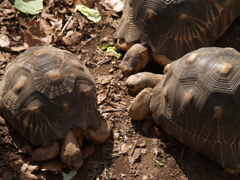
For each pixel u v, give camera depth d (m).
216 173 4.27
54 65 4.11
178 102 4.04
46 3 6.08
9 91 4.14
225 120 3.82
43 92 3.95
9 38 5.48
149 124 4.69
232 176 4.24
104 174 4.21
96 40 5.74
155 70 5.31
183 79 4.04
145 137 4.61
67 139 4.00
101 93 5.03
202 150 4.20
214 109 3.79
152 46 4.87
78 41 5.67
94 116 4.24
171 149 4.49
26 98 3.98
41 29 5.66
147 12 4.82
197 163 4.36
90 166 4.27
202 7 4.80
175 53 4.87
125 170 4.29
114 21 6.01
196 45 4.96
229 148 3.98
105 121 4.46
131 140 4.57
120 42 5.42
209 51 4.19
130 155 4.42
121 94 5.06
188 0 4.72
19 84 4.03
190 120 3.98
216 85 3.82
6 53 5.32
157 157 4.42
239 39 5.68
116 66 5.38
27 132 4.07
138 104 4.54
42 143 4.02
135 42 5.13
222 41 5.62
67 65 4.18
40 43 5.50
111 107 4.90
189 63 4.09
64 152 3.97
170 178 4.24
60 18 5.91
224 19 5.20
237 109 3.78
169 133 4.38
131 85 4.78
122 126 4.70
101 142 4.38
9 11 5.84
